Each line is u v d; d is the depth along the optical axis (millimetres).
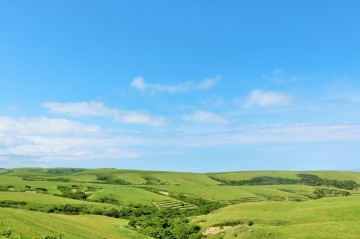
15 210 86062
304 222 89875
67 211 159625
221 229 93875
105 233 92375
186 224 116250
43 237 38281
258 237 75188
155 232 106812
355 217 88125
